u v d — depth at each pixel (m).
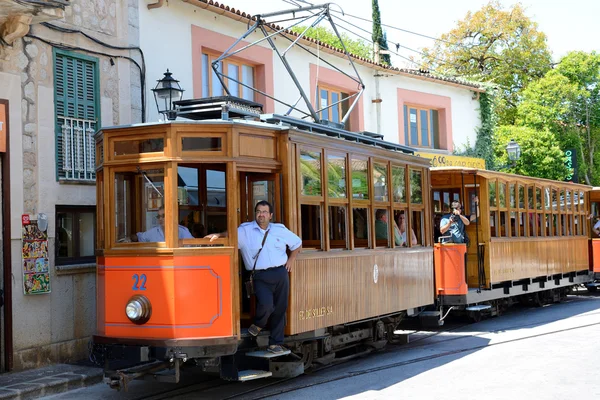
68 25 10.71
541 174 26.19
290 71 11.02
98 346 8.13
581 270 19.88
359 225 10.33
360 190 10.38
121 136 8.26
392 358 10.77
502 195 15.32
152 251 7.91
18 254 9.67
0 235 9.48
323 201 9.39
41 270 9.91
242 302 8.70
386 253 11.04
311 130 9.59
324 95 18.03
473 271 14.59
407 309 11.91
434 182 15.01
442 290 13.52
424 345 12.02
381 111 19.66
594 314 15.52
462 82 22.44
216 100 9.68
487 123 23.61
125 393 8.77
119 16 11.79
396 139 20.17
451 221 13.69
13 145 9.70
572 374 9.02
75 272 10.47
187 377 9.75
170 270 7.82
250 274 8.40
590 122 31.06
